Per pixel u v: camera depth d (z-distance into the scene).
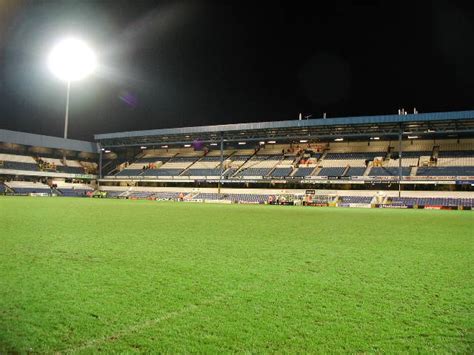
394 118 47.88
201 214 24.36
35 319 4.41
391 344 3.87
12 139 62.22
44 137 65.38
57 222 16.17
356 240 12.06
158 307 4.88
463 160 51.50
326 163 57.59
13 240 10.57
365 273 7.00
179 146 72.62
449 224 19.81
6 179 62.50
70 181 69.31
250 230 14.62
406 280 6.48
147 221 17.77
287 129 56.00
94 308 4.80
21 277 6.29
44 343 3.81
